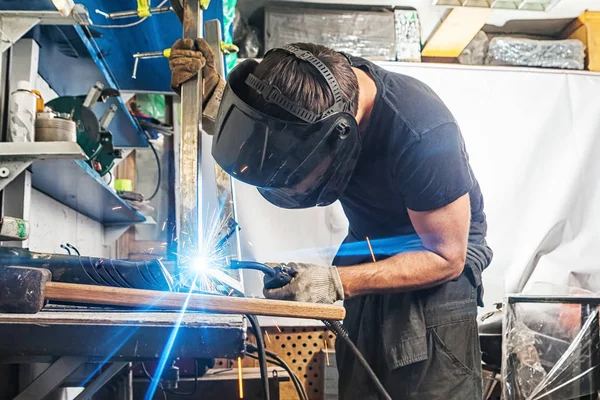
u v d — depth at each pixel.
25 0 1.32
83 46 1.61
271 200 1.12
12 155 1.27
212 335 0.70
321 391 2.73
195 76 1.08
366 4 3.04
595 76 2.99
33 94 1.36
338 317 0.83
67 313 0.79
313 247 2.74
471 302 1.29
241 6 3.03
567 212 2.88
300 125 0.94
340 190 1.10
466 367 1.25
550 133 2.94
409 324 1.23
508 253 2.85
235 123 0.96
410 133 1.09
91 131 1.69
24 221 1.37
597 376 1.89
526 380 1.90
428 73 2.92
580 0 2.96
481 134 2.91
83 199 2.09
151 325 0.70
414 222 1.14
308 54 1.02
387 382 1.27
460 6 2.75
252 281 2.67
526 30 3.34
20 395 0.93
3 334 0.67
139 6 1.20
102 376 1.24
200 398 2.08
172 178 3.11
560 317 1.94
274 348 2.77
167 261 1.05
